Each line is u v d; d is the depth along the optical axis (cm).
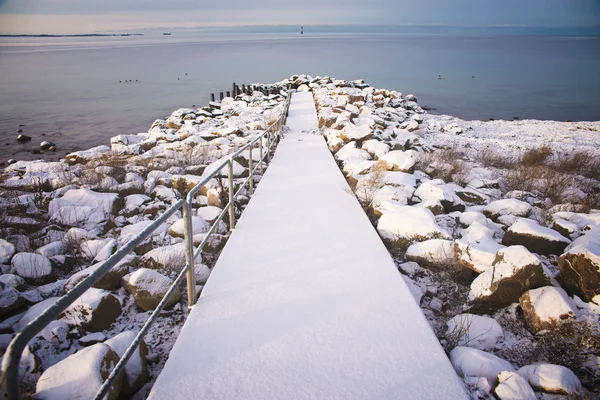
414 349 335
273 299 407
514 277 446
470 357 344
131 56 14138
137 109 3556
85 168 1173
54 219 776
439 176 1097
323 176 922
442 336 407
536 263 442
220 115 2284
